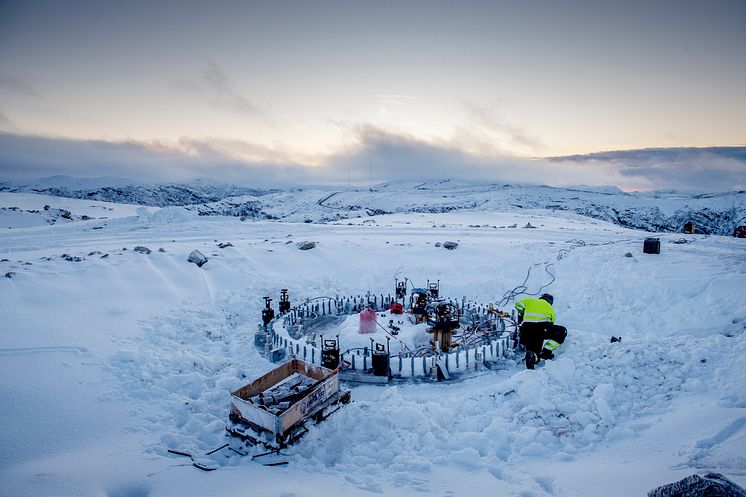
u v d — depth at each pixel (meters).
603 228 33.12
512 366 9.85
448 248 20.59
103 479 5.42
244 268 17.77
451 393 8.59
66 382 8.33
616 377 8.20
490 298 15.86
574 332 11.25
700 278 13.57
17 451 6.40
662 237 23.23
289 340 10.54
